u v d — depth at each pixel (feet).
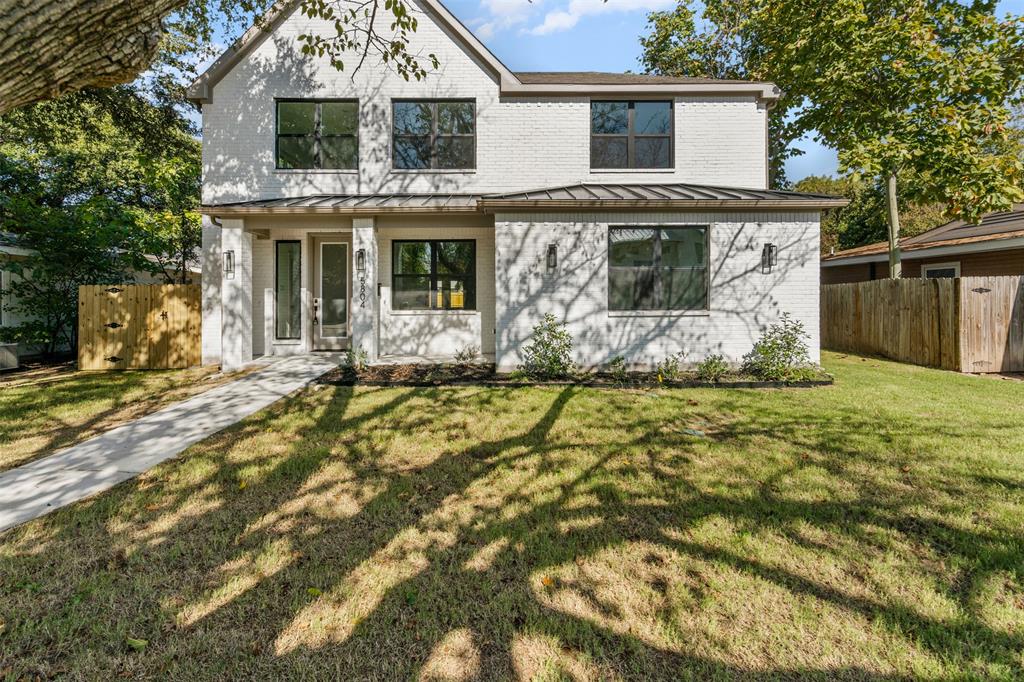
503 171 36.47
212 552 9.76
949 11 36.91
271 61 35.42
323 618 7.82
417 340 37.22
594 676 6.65
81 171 45.98
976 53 34.76
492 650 7.15
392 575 8.98
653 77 41.68
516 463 14.71
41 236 35.83
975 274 44.50
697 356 29.71
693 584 8.68
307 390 25.16
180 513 11.46
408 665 6.86
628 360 29.81
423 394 24.20
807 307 29.27
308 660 6.93
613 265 30.09
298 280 37.40
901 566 9.21
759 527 10.69
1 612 7.91
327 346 38.27
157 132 49.14
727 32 58.54
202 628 7.58
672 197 29.07
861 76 37.86
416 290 37.63
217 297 33.96
